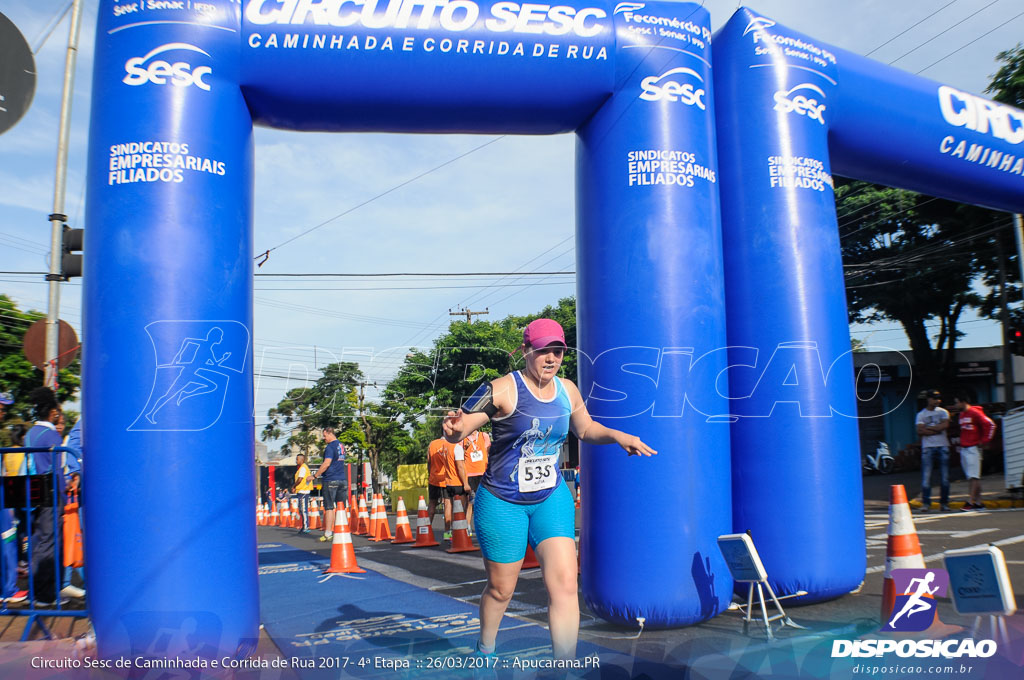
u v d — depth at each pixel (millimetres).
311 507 15750
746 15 5277
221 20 4285
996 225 17484
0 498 4492
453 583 6172
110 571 3793
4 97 4133
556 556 3322
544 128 4961
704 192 4805
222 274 4094
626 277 4621
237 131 4324
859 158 5895
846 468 4910
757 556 4137
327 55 4414
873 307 20344
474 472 9562
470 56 4578
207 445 3926
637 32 4797
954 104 6164
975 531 7820
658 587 4328
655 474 4430
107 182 4051
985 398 22688
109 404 3887
